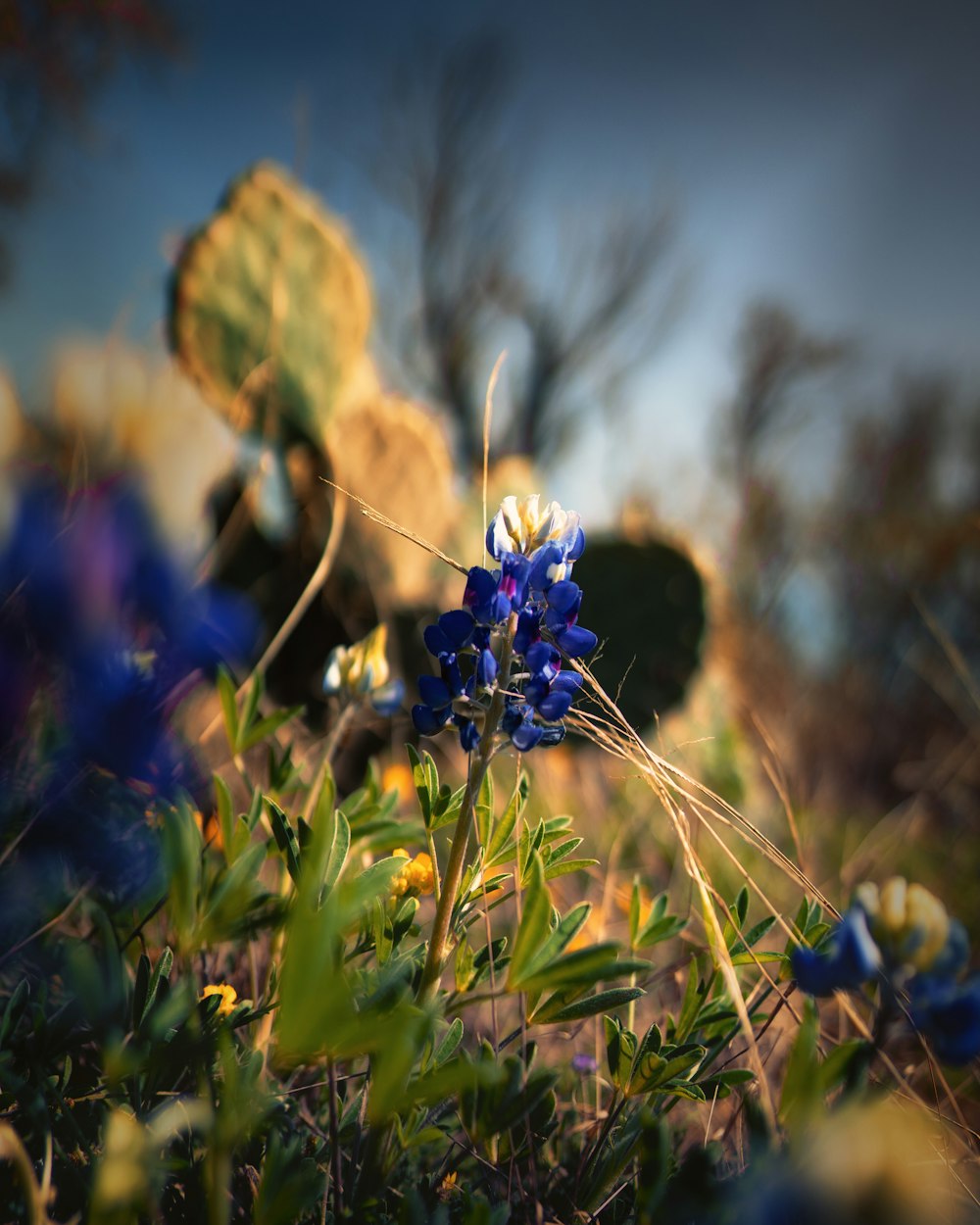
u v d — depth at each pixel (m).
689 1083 0.37
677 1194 0.31
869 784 1.42
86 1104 0.35
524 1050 0.39
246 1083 0.32
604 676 1.01
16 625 0.36
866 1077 0.34
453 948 0.37
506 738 0.36
